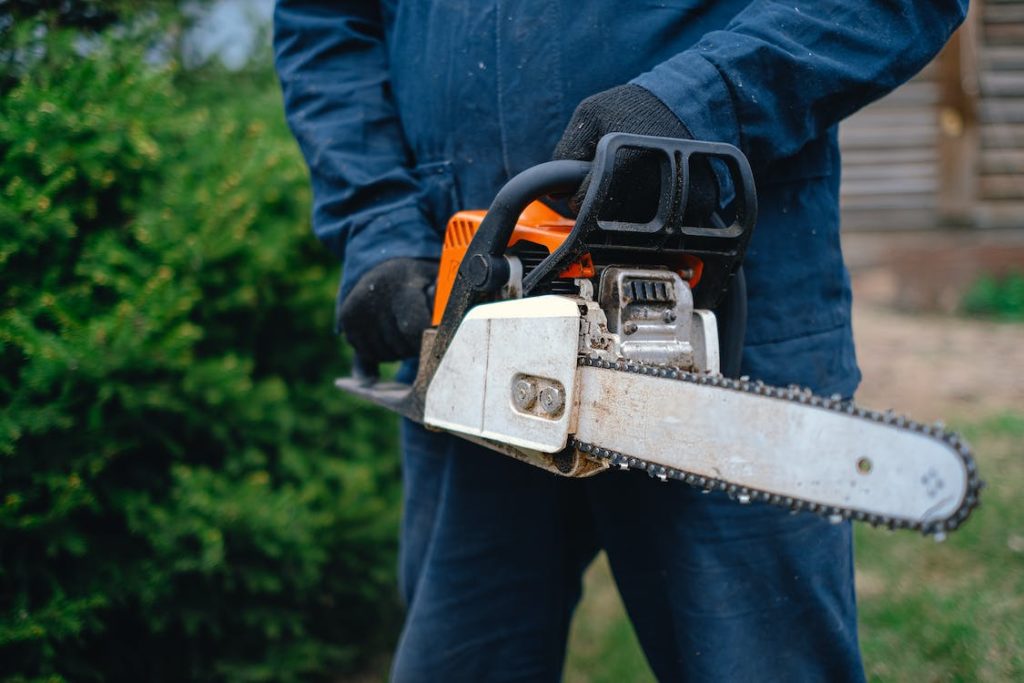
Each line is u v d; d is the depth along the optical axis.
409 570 1.67
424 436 1.60
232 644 2.28
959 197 8.62
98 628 1.86
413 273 1.34
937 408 4.36
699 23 1.25
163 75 2.05
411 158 1.53
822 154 1.31
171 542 1.96
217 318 2.29
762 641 1.30
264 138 2.37
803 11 1.14
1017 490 3.05
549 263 1.06
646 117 1.07
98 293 1.93
